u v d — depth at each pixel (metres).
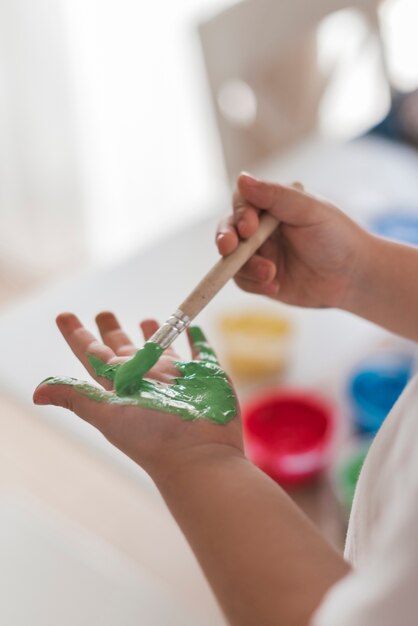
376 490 0.52
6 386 1.04
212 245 1.33
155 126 2.26
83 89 2.16
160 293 1.22
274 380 1.07
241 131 1.80
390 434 0.52
